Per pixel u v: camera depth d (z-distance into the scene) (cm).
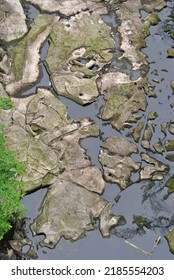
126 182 849
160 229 803
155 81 980
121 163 868
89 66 986
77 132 901
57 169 848
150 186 848
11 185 714
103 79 967
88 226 798
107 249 780
